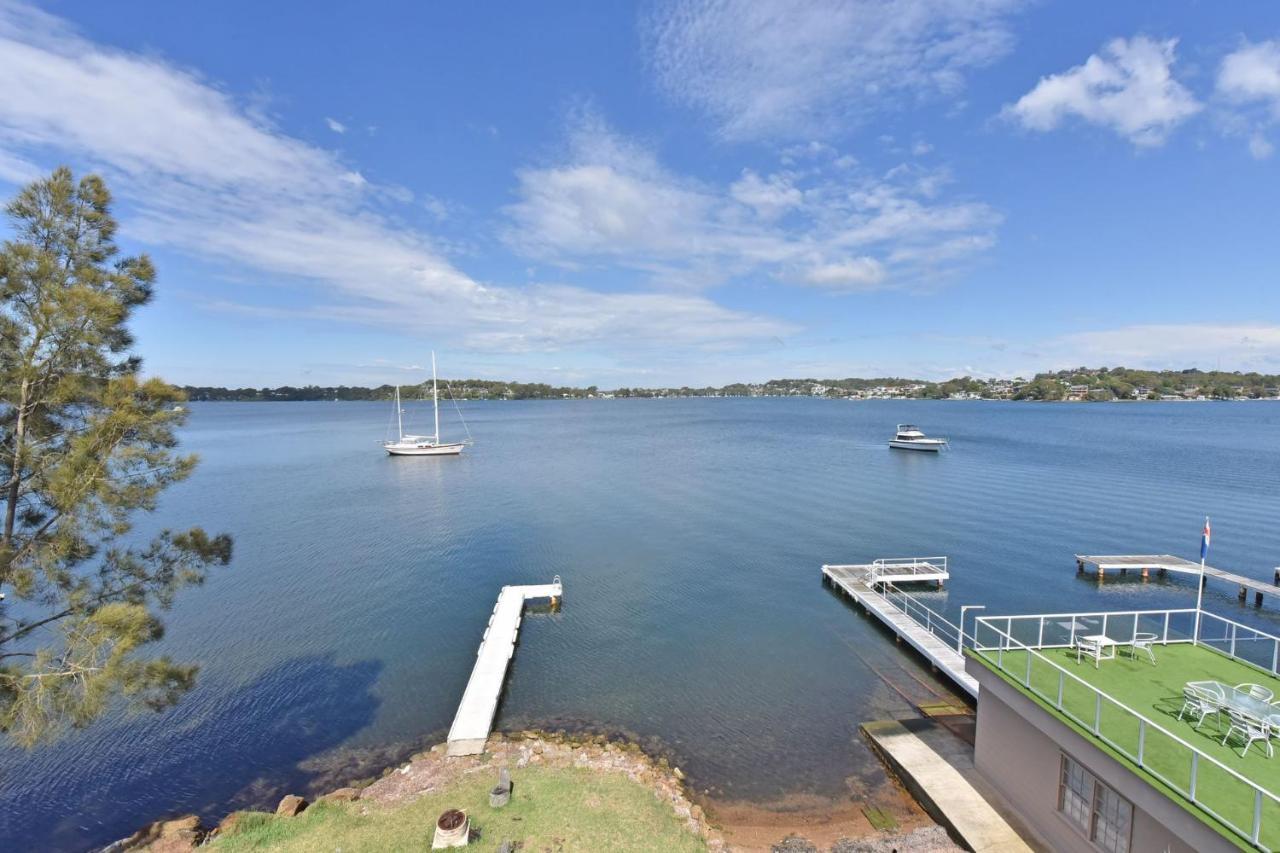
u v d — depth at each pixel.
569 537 47.91
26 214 12.83
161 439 13.59
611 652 27.45
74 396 12.84
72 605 12.55
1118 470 76.94
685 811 16.75
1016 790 15.27
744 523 52.12
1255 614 33.34
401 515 55.94
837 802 17.42
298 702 23.27
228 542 15.41
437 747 19.97
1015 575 38.59
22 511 12.93
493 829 15.20
